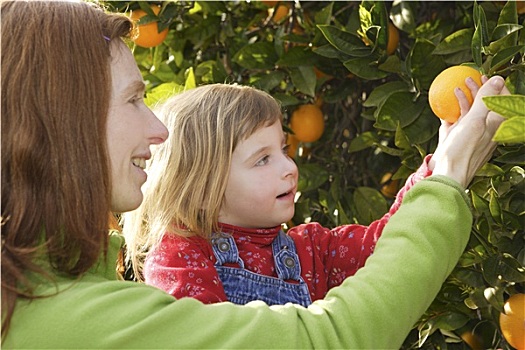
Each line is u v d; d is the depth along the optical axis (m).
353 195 2.45
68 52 1.28
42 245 1.25
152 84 2.57
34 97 1.26
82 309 1.20
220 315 1.24
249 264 1.74
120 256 1.81
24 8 1.31
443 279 1.35
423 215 1.33
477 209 1.80
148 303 1.23
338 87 2.45
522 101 1.28
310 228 1.88
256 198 1.74
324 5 2.49
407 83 2.09
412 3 2.40
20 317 1.21
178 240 1.75
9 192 1.27
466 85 1.54
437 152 1.52
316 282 1.78
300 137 2.44
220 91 1.83
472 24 2.31
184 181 1.77
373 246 1.80
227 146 1.75
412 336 2.09
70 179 1.26
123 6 2.35
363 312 1.25
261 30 2.59
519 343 1.79
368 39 2.10
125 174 1.36
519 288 1.90
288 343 1.22
